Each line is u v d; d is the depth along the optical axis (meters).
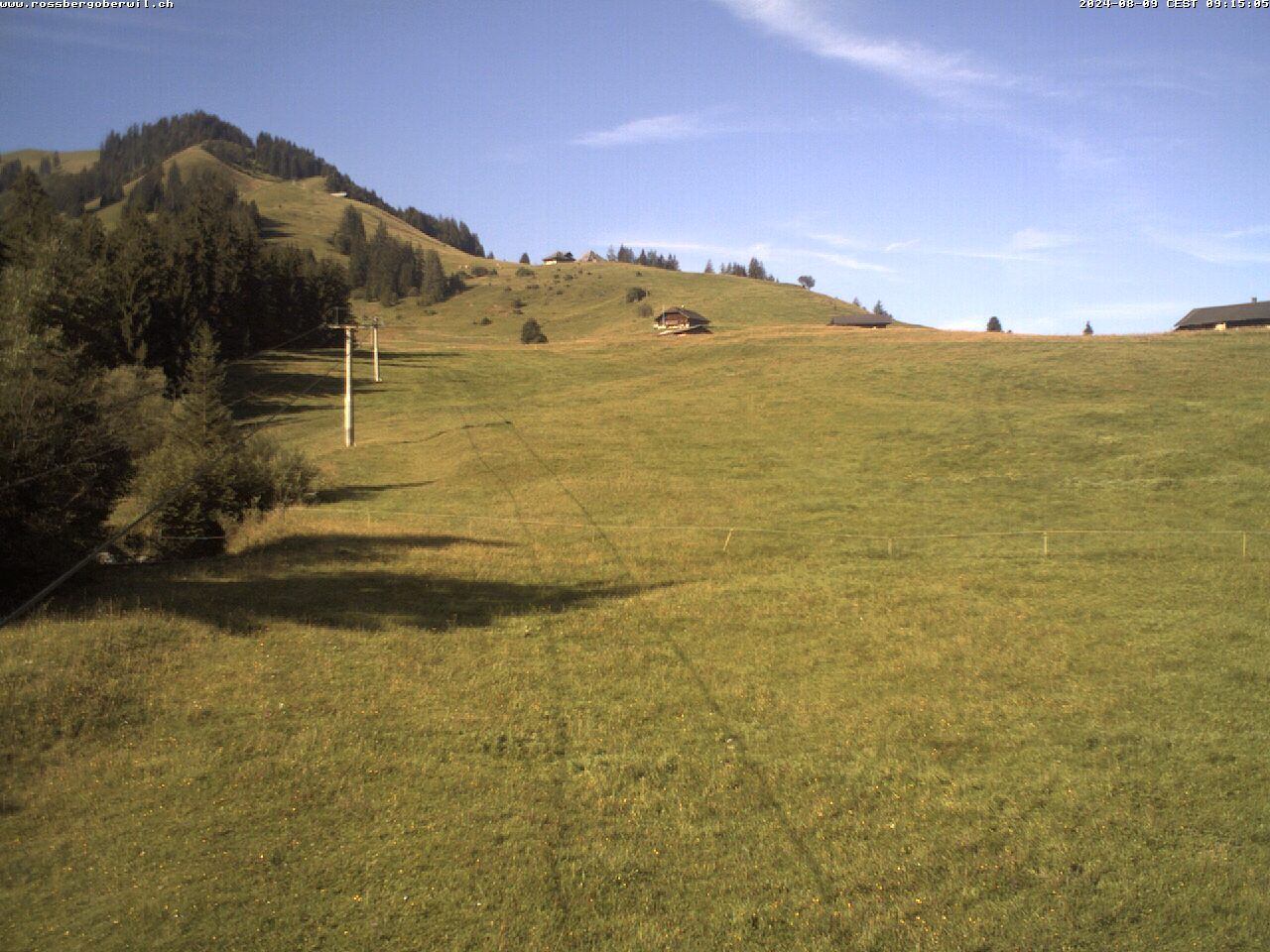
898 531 35.19
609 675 20.11
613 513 38.69
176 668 18.89
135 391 43.72
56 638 19.45
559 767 15.59
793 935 11.13
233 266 87.88
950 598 26.34
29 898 11.20
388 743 16.12
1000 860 12.76
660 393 72.94
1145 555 30.23
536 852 12.80
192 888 11.52
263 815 13.41
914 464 46.34
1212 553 30.02
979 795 14.70
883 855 12.95
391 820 13.50
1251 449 42.78
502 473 47.56
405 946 10.70
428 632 22.53
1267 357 63.22
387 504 41.34
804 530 35.62
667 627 23.88
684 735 17.06
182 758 15.05
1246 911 11.35
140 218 85.06
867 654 21.84
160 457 36.94
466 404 74.31
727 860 12.80
